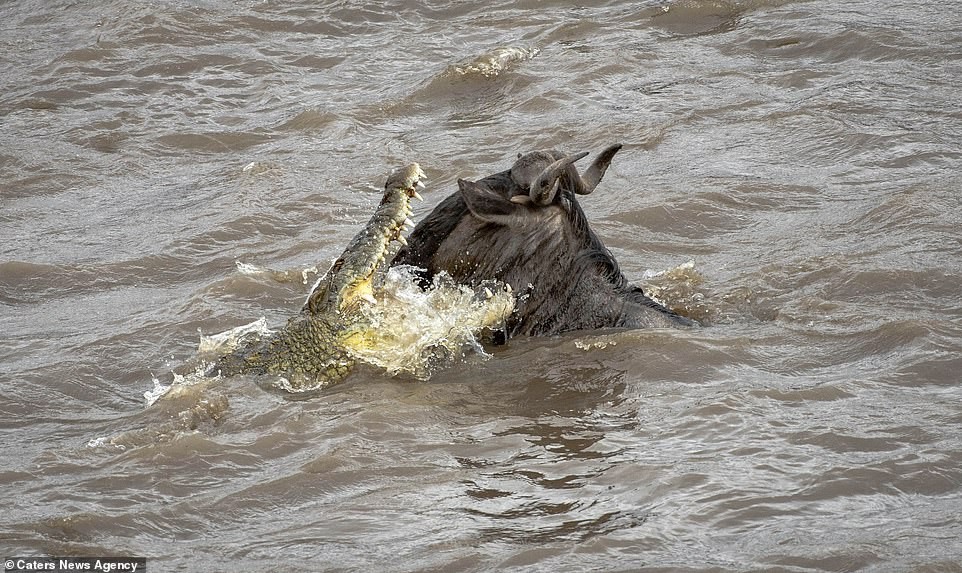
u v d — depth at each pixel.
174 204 45.50
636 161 47.41
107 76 60.78
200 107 56.84
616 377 29.94
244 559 22.27
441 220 32.72
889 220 39.88
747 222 41.38
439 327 31.17
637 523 22.88
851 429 26.33
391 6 69.38
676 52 59.94
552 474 25.00
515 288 32.53
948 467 24.59
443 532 22.86
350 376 30.02
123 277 38.78
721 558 21.62
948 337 30.95
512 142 50.16
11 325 35.06
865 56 57.53
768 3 65.06
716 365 30.31
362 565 21.84
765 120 50.66
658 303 34.09
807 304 33.81
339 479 25.09
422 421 27.62
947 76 54.53
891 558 21.47
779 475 24.55
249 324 34.06
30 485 25.23
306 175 47.44
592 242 33.66
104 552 22.52
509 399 28.88
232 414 28.06
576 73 57.25
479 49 62.34
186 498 24.53
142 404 29.55
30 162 50.09
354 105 55.38
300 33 66.62
